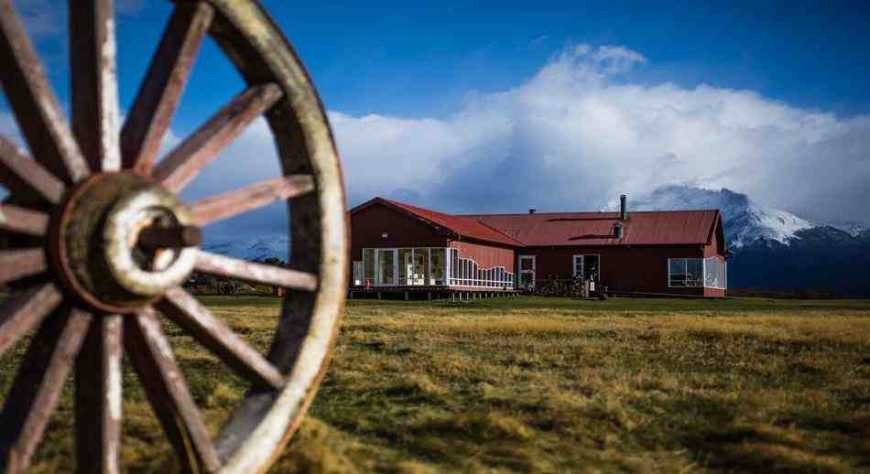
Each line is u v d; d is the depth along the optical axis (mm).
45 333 3596
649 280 50188
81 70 3691
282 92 4516
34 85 3455
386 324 17891
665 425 7270
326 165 4688
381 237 43688
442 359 11289
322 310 4641
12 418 3520
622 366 11016
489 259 48562
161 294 3787
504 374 10008
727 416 7633
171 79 3955
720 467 6164
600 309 29828
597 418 7340
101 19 3680
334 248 4703
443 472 5820
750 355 12352
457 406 7902
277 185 4465
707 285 50062
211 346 4211
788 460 6141
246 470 4227
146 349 3867
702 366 11117
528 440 6664
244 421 4340
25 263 3369
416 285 42406
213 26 4293
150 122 3883
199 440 4020
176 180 4008
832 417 7586
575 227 53656
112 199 3566
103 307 3596
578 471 5953
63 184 3500
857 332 16328
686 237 49906
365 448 6285
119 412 3717
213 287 42969
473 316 22688
